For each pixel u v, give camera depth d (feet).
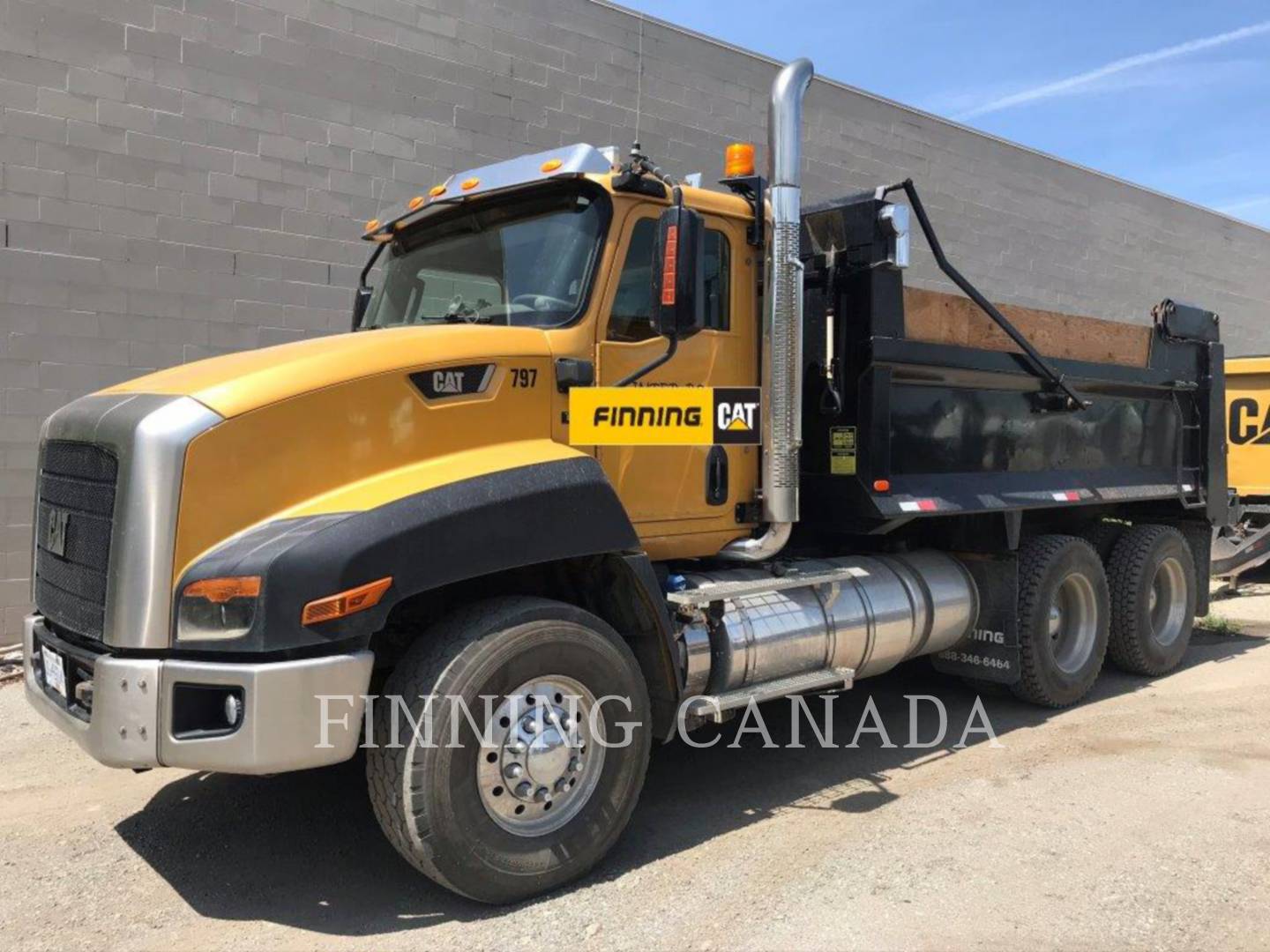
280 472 11.05
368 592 10.51
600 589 13.50
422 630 12.66
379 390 11.62
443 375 12.09
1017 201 44.45
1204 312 24.97
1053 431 20.92
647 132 32.09
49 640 12.15
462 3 28.32
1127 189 49.88
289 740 10.20
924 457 17.87
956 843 13.57
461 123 28.48
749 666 14.73
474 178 15.05
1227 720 19.71
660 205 14.05
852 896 11.96
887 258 16.31
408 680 11.32
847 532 17.84
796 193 14.84
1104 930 11.13
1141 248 50.90
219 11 24.66
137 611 10.50
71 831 14.05
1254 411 36.73
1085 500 21.09
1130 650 23.00
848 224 16.96
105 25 23.26
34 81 22.56
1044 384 20.17
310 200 26.18
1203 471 25.22
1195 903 11.78
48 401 23.18
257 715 10.08
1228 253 56.49
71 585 11.84
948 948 10.74
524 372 12.74
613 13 31.27
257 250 25.53
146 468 10.58
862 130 38.42
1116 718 19.99
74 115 23.03
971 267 42.75
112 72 23.41
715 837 13.87
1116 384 22.12
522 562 11.76
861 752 17.71
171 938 11.09
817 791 15.72
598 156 13.80
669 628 13.33
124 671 10.44
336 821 14.40
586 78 30.81
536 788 11.80
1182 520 25.88
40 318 22.95
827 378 16.94
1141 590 22.90
